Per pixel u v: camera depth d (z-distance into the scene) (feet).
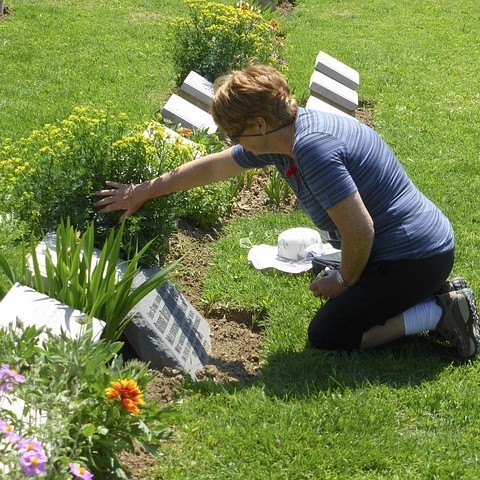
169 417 9.97
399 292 12.51
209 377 12.66
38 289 12.07
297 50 35.06
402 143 24.57
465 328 12.80
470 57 36.86
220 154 13.53
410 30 41.37
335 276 12.89
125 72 29.19
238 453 10.49
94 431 9.08
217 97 11.82
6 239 15.14
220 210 18.40
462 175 22.12
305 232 16.34
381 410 11.39
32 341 10.02
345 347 13.20
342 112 26.13
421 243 12.35
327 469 10.32
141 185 13.79
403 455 10.56
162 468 10.17
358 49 36.58
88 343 9.88
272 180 20.01
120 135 14.83
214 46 27.20
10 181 14.57
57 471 8.61
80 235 13.94
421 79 32.60
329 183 11.55
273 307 14.78
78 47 32.19
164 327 13.07
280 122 11.73
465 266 16.40
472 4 48.39
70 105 25.04
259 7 38.73
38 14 36.99
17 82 27.27
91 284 11.89
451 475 10.23
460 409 11.61
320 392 11.72
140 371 10.19
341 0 47.21
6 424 8.52
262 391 11.79
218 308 14.94
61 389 9.31
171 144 15.31
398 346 13.35
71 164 14.25
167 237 14.58
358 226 11.71
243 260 16.46
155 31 35.65
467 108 28.99
